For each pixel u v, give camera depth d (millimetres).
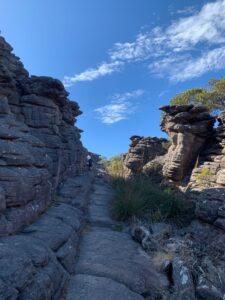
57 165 10547
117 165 18281
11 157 5980
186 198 9562
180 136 21109
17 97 10266
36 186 6578
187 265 5328
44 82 10500
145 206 9039
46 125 10539
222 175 15781
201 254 5883
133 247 6773
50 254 4492
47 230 5719
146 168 22750
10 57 11359
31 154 6918
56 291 4039
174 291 4844
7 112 8344
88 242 6848
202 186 16562
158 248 6441
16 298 3152
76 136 18469
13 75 10570
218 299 4516
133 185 10844
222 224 6812
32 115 10328
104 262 5621
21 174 5906
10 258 3605
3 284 3113
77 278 4883
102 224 8672
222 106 31172
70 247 5520
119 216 9031
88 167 24969
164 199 9211
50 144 10477
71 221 6883
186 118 21188
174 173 20672
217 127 21000
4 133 6707
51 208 7703
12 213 5250
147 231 7164
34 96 10453
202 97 31719
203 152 20875
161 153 28609
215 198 7543
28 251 4066
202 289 4633
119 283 4859
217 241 6379
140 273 5316
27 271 3553
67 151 14594
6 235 4781
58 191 10945
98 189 14461
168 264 5578
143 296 4719
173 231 7617
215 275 5094
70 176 15242
